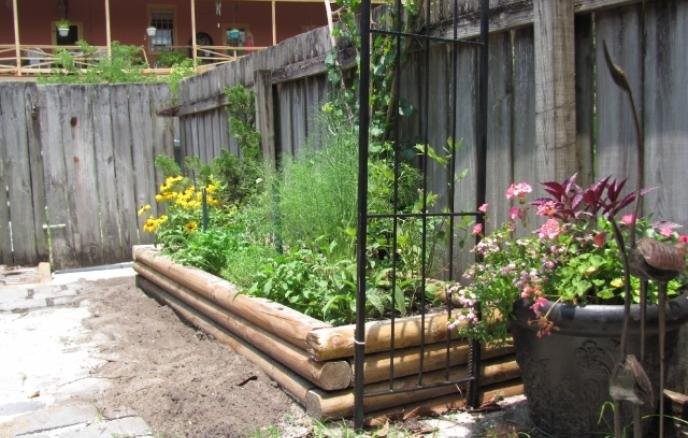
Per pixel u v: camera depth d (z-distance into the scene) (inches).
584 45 110.4
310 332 109.3
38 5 748.6
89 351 157.6
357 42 156.4
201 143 278.8
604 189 99.4
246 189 217.9
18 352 158.1
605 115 108.0
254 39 813.9
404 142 148.4
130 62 582.2
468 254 135.1
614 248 93.7
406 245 136.4
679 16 96.7
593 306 90.4
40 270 269.6
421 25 141.6
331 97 175.3
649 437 100.7
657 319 88.0
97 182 295.3
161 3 785.6
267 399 119.0
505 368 122.4
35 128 287.1
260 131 208.5
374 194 137.3
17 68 631.2
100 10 767.1
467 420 113.7
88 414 115.4
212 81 257.9
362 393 107.6
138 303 208.4
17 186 286.5
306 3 829.2
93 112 292.7
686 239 88.8
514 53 122.2
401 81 148.9
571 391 96.0
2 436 106.7
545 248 99.6
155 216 304.3
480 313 109.7
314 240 150.2
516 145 123.4
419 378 113.0
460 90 134.1
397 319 115.9
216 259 182.4
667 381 101.1
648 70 101.4
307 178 156.1
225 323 149.3
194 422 110.7
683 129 97.4
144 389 125.3
